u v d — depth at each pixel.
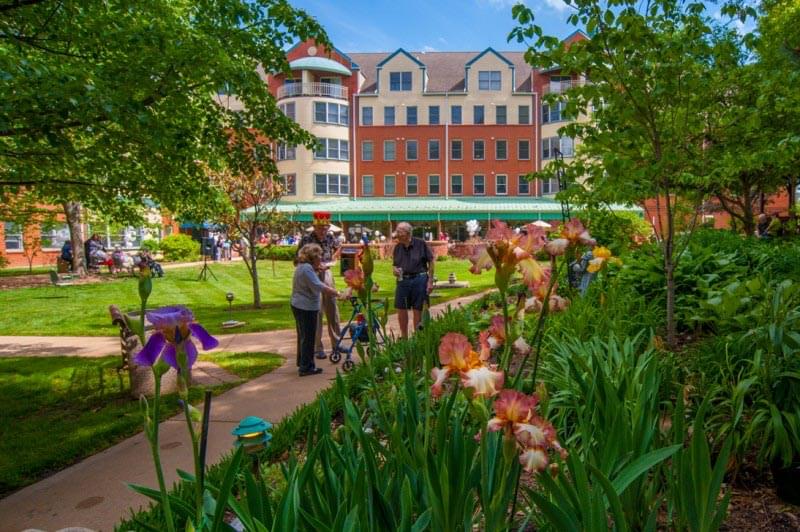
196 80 6.23
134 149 6.43
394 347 5.54
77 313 13.20
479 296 13.59
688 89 4.96
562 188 6.68
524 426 1.33
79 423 5.11
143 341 1.23
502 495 1.49
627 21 4.79
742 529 2.43
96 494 3.57
